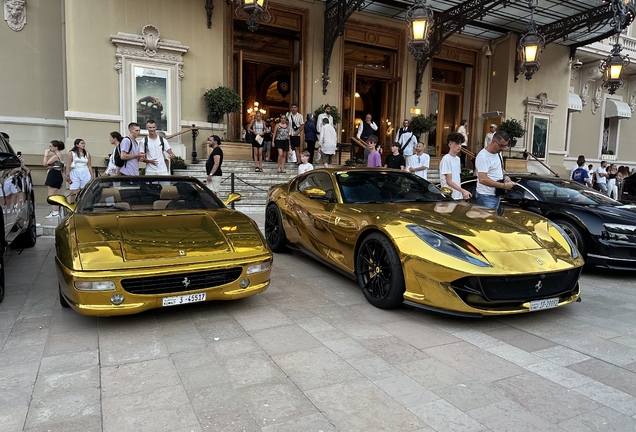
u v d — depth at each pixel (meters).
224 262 3.44
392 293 3.70
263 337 3.21
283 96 18.28
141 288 3.19
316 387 2.50
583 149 20.52
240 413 2.23
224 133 12.86
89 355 2.87
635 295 4.56
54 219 7.50
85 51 10.93
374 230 3.99
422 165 9.52
